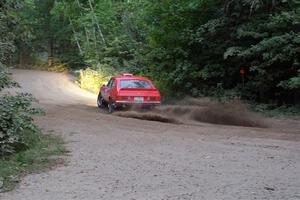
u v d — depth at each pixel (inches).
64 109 770.2
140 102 729.0
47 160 358.3
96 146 419.5
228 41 838.5
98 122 593.0
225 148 406.9
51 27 2453.2
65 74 2036.2
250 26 770.8
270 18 730.2
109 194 264.7
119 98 722.8
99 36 1772.9
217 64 878.4
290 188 273.9
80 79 1578.5
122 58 1504.7
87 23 1781.5
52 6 2440.9
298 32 705.0
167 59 968.9
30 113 456.4
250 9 767.1
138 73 1165.7
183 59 930.7
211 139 458.0
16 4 533.6
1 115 390.9
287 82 714.2
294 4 737.0
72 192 269.9
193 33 888.9
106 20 1737.2
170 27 949.8
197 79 912.9
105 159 362.9
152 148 409.1
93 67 1550.2
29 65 2427.4
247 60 823.7
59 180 298.8
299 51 691.4
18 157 363.9
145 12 1055.0
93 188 278.5
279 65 764.6
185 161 353.7
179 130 527.2
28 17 2311.8
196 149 402.9
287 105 766.5
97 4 1886.1
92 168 332.5
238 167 331.6
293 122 629.3
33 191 272.8
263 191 267.4
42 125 555.5
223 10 811.4
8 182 292.5
